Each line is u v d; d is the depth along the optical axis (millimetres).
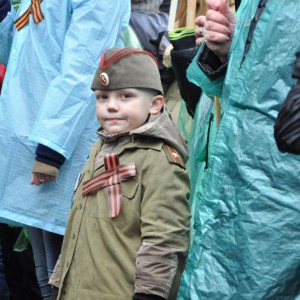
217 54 3521
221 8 3441
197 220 2910
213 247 2807
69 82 4875
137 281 3322
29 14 5242
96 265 3432
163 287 3305
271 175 2682
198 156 3918
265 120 2760
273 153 2695
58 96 4844
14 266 5887
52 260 5121
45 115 4801
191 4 4953
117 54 3689
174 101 5293
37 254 5285
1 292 5633
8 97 5129
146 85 3668
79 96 4891
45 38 5117
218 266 2779
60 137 4789
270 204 2654
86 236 3523
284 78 2744
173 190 3449
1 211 4945
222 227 2795
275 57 2781
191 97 4477
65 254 3643
